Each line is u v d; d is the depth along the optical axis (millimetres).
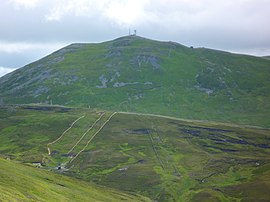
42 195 105938
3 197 85000
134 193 193000
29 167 148000
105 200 140125
